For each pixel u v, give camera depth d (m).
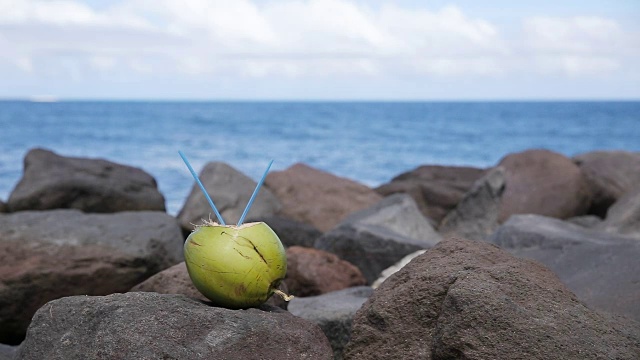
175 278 1.96
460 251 1.74
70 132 24.59
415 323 1.60
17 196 4.93
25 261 2.96
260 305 1.67
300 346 1.55
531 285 1.60
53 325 1.56
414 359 1.57
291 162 15.79
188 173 11.91
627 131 29.47
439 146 21.23
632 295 2.24
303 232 4.45
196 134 24.14
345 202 5.28
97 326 1.53
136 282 3.09
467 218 5.14
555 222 3.38
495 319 1.49
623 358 1.48
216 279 1.57
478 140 23.95
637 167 5.72
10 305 2.88
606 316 1.65
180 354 1.48
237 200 4.97
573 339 1.50
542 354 1.46
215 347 1.50
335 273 3.06
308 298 2.49
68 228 3.14
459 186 5.83
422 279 1.63
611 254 2.61
